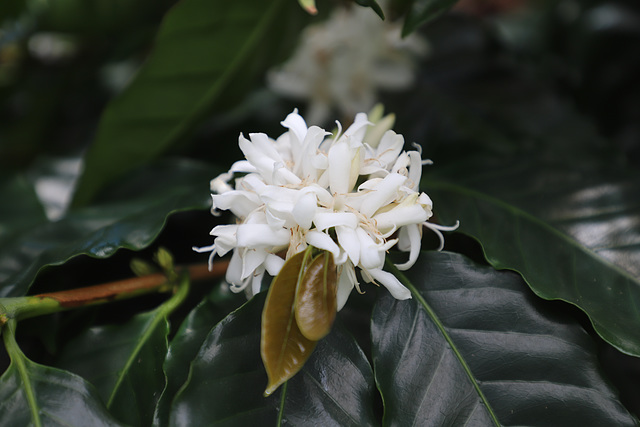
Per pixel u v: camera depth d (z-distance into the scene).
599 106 0.62
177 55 0.43
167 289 0.37
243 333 0.34
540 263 0.37
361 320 0.39
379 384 0.34
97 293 0.35
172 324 0.40
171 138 0.47
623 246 0.38
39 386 0.33
